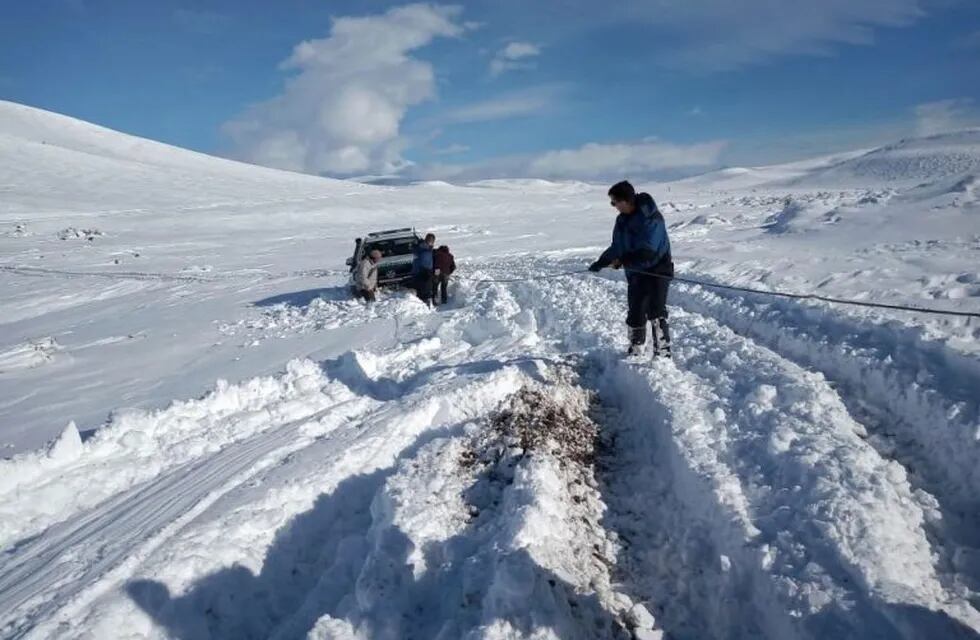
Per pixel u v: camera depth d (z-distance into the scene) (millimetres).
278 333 12562
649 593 4008
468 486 5066
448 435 6180
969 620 3000
